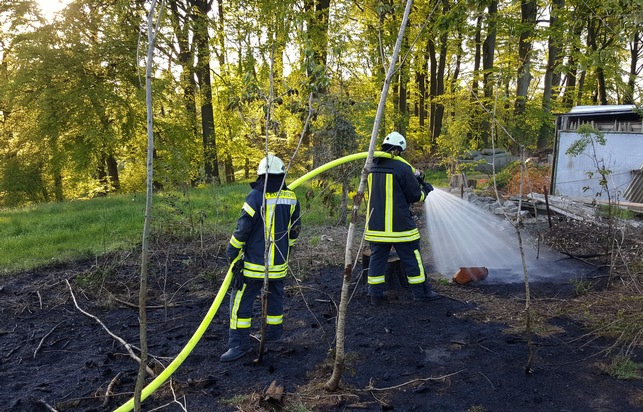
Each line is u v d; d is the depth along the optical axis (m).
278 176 3.96
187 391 3.51
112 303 5.37
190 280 6.10
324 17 12.74
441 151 16.89
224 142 20.89
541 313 4.64
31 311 5.27
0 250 7.57
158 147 17.83
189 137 18.41
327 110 7.17
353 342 4.21
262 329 3.76
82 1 16.20
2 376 3.84
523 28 17.80
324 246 7.42
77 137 17.64
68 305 5.41
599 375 3.50
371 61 12.27
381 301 5.15
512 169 12.82
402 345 4.11
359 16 14.34
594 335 4.11
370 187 4.89
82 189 23.47
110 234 8.23
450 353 3.95
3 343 4.49
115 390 3.58
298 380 3.62
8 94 16.38
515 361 3.76
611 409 3.09
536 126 18.30
